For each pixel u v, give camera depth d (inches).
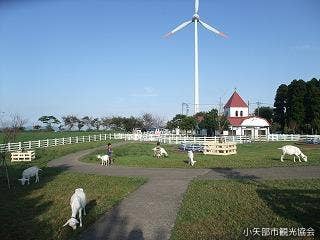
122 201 642.2
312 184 746.8
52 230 493.7
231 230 469.4
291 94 3442.4
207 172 982.4
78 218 535.8
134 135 2672.2
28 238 465.1
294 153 1192.2
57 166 1194.0
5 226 518.0
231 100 3646.7
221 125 3041.3
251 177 870.4
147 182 828.6
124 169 1079.6
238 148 1822.1
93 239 447.5
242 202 607.5
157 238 446.3
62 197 695.7
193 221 510.9
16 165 1235.2
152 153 1604.3
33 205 642.2
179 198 653.3
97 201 650.2
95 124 5036.9
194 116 2962.6
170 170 1039.6
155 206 598.2
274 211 549.3
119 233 467.8
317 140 2257.6
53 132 4352.9
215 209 569.0
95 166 1170.6
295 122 3277.6
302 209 554.3
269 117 4190.5
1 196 724.7
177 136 2596.0
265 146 1966.0
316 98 3198.8
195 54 2581.2
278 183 768.3
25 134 3654.0
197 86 2632.9
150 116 4963.1
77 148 1884.8
